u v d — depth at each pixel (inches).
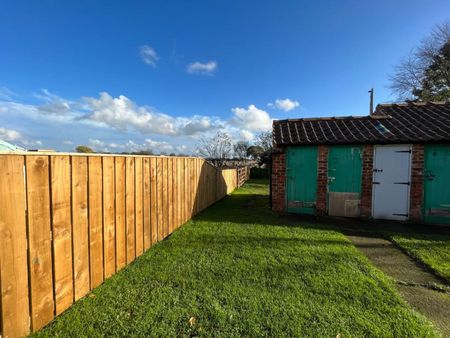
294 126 308.8
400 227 222.8
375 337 81.2
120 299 101.4
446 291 113.3
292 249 158.4
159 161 175.0
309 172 270.1
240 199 393.7
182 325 86.4
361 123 290.2
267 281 116.9
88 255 106.7
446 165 235.1
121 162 130.5
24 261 78.2
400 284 119.8
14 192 74.6
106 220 118.6
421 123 267.3
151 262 138.3
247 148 1157.1
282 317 90.7
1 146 148.9
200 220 238.7
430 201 239.3
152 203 164.6
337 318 90.4
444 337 83.4
